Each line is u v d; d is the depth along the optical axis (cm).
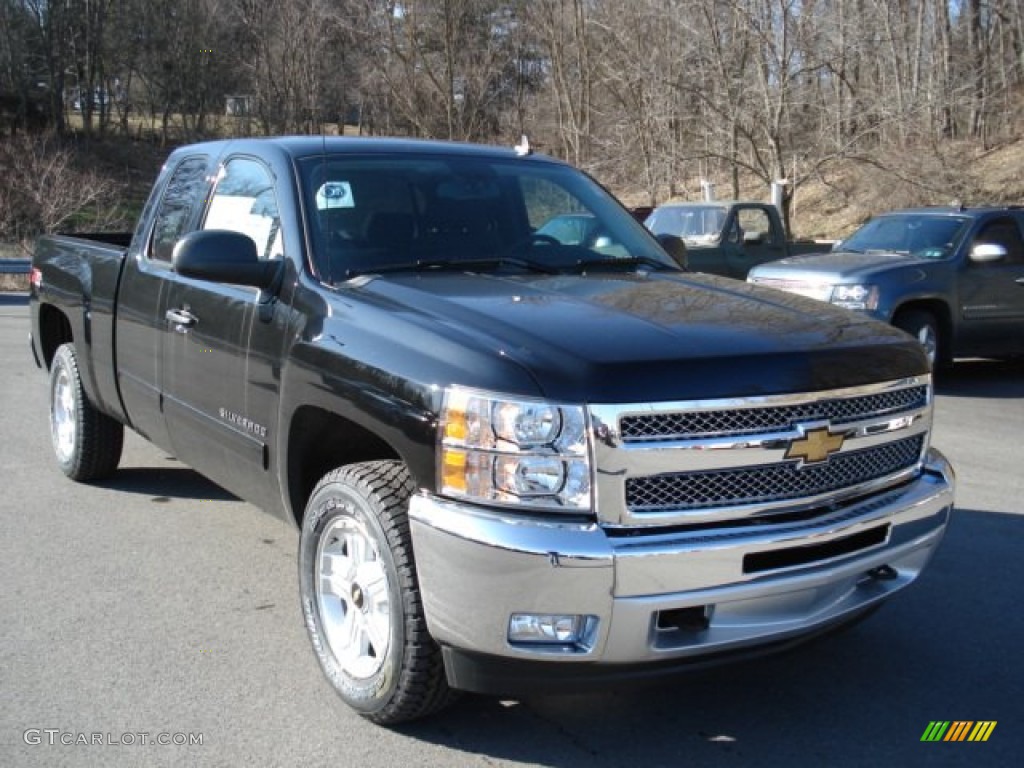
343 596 369
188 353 474
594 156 3077
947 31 2800
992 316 1113
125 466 695
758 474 315
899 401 356
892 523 346
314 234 420
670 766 338
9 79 4569
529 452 300
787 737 358
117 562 516
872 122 2558
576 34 3134
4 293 1928
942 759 345
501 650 305
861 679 402
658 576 297
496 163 504
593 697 384
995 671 410
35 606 459
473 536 300
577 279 417
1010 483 691
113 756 338
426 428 318
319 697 379
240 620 448
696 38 2411
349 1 3866
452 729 358
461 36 3609
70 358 635
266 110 4400
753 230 1589
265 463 418
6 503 610
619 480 298
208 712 367
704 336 331
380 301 373
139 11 4884
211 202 496
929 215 1173
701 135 2666
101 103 4934
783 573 316
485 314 345
